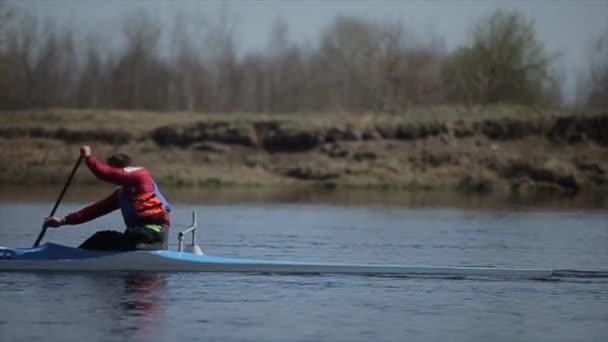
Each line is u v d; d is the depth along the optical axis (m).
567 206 79.38
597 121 110.69
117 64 146.25
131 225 37.47
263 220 63.38
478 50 126.81
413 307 33.00
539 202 83.50
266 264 38.47
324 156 106.56
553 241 54.16
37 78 139.50
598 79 130.00
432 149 107.25
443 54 137.75
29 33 138.75
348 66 142.75
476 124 111.69
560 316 32.22
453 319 31.36
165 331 28.80
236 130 108.75
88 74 144.50
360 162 105.38
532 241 53.97
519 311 32.84
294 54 151.88
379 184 101.12
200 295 33.97
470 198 87.44
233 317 30.78
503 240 54.22
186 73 148.00
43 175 97.00
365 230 58.34
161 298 33.28
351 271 38.75
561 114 113.94
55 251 37.16
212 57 150.25
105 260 37.12
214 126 109.62
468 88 127.06
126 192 37.28
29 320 29.77
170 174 100.25
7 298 32.72
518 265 43.56
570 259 46.22
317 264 38.69
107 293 33.78
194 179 99.12
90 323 29.53
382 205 77.88
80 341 27.50
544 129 111.06
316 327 29.73
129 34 146.62
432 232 57.94
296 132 107.94
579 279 39.28
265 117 116.12
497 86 126.19
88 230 55.03
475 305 33.62
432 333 29.44
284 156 106.56
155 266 37.47
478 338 28.98
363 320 30.86
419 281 38.00
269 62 151.88
